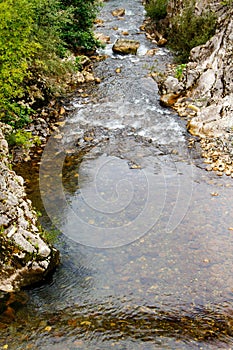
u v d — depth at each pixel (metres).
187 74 16.17
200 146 13.88
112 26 21.27
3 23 12.25
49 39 15.39
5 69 12.64
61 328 8.38
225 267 9.95
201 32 17.78
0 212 9.19
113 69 17.70
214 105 15.03
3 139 11.24
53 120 14.72
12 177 10.25
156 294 9.23
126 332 8.30
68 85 16.42
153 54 18.86
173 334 8.25
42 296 9.17
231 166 13.11
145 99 15.95
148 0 22.84
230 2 17.05
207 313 8.76
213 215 11.73
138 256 10.33
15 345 7.96
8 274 9.12
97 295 9.20
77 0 17.89
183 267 9.97
